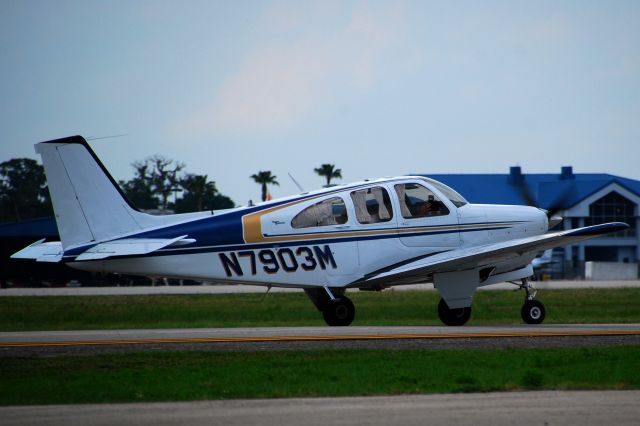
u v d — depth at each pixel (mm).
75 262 63500
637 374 41125
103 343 52969
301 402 35156
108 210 64188
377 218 66562
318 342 52812
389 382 39344
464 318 68312
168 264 64062
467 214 69188
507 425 31078
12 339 55844
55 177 63594
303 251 65000
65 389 37844
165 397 36125
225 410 33625
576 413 32938
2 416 32656
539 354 47375
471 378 39156
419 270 65000
